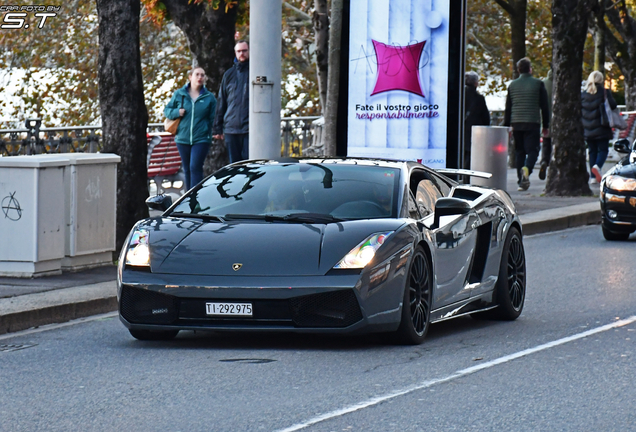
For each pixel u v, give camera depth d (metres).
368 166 12.99
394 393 9.38
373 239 11.25
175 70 55.41
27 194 15.80
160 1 31.86
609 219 22.70
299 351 11.39
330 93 23.94
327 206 12.16
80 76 54.19
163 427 8.23
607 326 13.12
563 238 23.64
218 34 31.62
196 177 24.38
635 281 17.19
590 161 34.97
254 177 12.95
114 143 18.97
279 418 8.48
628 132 44.53
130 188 19.03
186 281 11.02
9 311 13.09
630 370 10.46
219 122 24.22
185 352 11.41
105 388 9.68
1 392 9.58
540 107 32.28
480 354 11.27
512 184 34.62
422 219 12.39
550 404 9.01
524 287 14.31
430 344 11.90
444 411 8.73
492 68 62.00
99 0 18.92
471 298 13.18
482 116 30.47
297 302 10.84
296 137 34.25
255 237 11.40
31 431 8.16
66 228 16.53
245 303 10.88
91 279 15.88
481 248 13.55
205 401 9.09
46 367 10.74
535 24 62.44
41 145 26.38
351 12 23.14
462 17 22.52
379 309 11.09
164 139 28.50
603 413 8.70
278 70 18.84
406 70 22.80
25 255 15.86
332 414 8.62
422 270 11.87
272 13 18.66
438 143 22.77
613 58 53.38
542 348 11.65
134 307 11.27
